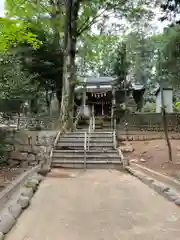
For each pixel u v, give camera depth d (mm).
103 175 8430
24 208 4691
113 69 25359
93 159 10477
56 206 4891
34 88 14273
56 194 5836
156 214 4398
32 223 3984
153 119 15547
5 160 11148
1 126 12477
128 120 16125
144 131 14289
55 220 4121
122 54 23875
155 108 25484
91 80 24625
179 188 5762
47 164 10023
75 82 14758
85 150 10672
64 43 14945
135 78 26172
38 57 18953
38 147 11508
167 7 7914
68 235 3525
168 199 5316
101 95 23234
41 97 22391
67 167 10016
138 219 4152
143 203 5078
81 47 17906
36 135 11773
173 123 15062
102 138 12516
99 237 3447
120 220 4109
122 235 3506
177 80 13469
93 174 8633
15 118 13133
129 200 5309
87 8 15305
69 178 7898
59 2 14445
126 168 9453
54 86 21516
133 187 6535
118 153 10820
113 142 12039
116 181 7379
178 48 12062
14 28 8227
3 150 10992
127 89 23422
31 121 14094
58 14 14469
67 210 4648
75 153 10914
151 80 25844
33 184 6355
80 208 4770
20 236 3488
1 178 7984
